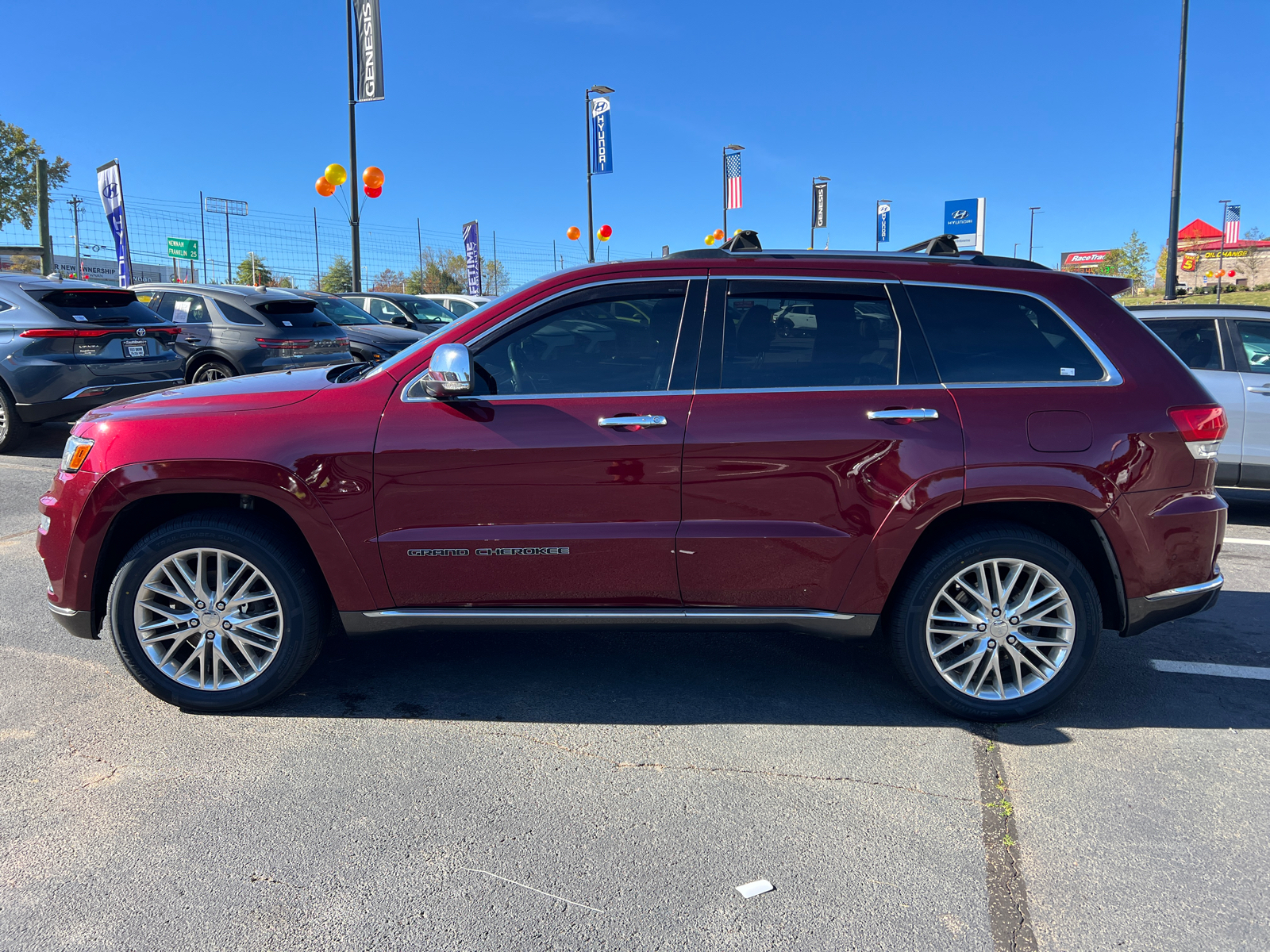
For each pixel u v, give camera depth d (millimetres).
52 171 42781
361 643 4125
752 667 3902
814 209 31016
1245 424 6680
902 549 3197
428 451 3154
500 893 2326
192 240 28234
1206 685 3736
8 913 2221
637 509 3193
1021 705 3316
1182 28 17062
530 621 3297
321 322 11062
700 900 2305
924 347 3270
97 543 3260
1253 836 2625
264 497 3176
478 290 23594
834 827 2654
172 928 2174
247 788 2842
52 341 8250
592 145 25016
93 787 2832
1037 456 3154
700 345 3268
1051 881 2402
